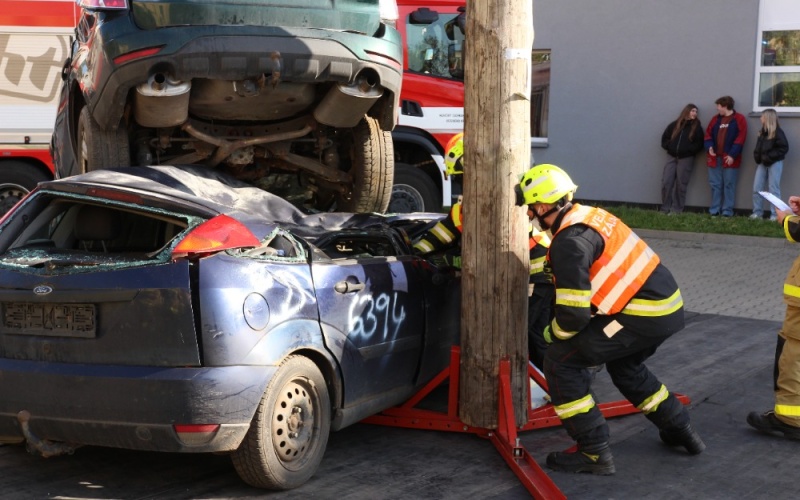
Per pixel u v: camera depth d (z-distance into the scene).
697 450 5.24
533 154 17.25
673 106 15.71
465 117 5.38
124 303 4.28
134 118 6.51
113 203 4.63
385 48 6.59
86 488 4.71
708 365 7.17
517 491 4.73
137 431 4.26
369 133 7.27
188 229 4.37
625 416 5.96
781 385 5.51
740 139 14.59
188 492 4.67
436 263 6.04
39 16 10.97
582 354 4.92
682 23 15.45
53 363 4.41
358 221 5.93
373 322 5.10
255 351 4.34
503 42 5.20
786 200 14.72
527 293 5.43
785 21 14.57
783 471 5.03
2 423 4.54
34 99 11.05
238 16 6.11
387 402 5.32
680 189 15.34
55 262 4.45
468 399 5.46
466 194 5.36
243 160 6.90
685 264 11.80
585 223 4.86
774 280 10.77
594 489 4.76
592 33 16.36
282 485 4.59
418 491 4.71
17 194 11.33
